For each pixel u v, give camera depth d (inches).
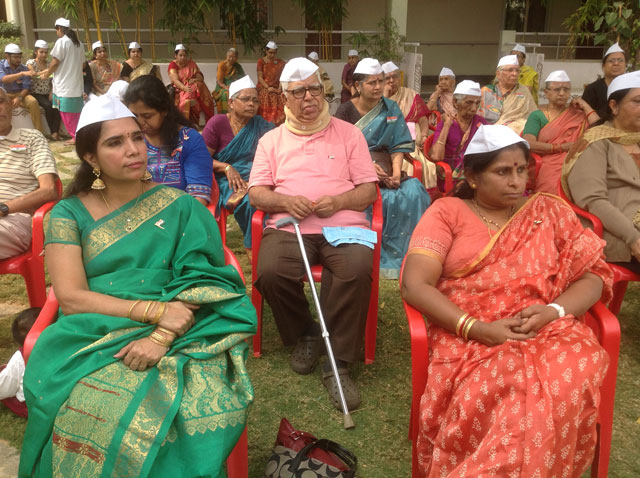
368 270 117.2
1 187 134.5
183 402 78.0
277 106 445.7
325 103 134.6
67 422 76.6
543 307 87.0
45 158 137.6
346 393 116.0
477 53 679.1
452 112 311.0
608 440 91.6
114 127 87.7
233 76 452.4
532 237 93.7
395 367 130.4
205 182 139.8
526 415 75.7
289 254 123.3
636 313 154.3
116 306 85.1
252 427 109.5
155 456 73.7
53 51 359.6
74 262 89.0
